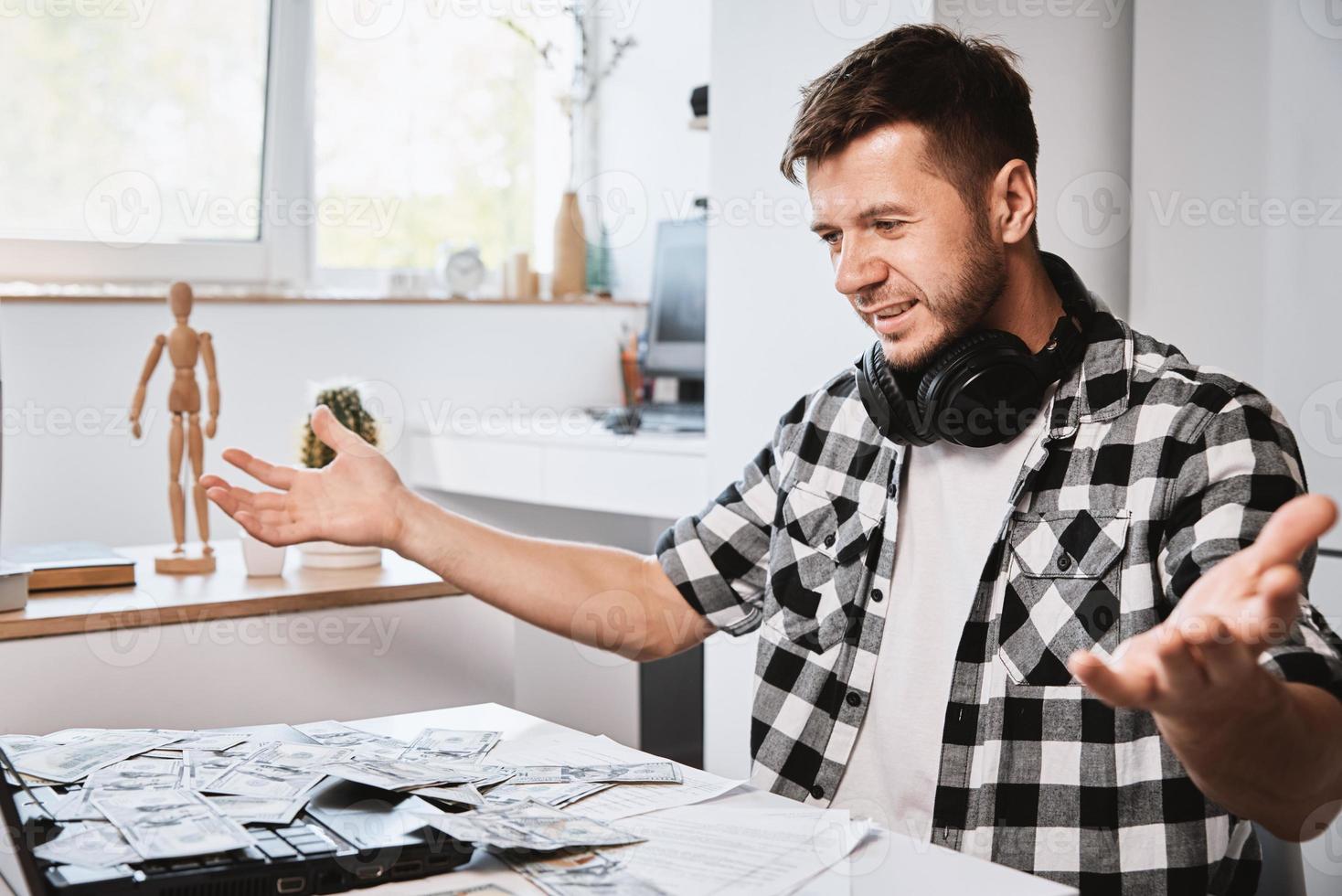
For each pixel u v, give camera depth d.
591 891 0.76
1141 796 1.00
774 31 1.92
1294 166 1.65
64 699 1.44
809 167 1.06
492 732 1.13
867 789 1.14
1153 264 1.82
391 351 2.98
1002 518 1.09
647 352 3.08
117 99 2.76
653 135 3.28
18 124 2.64
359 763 0.97
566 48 3.39
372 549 1.83
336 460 1.14
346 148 3.10
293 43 2.95
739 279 2.01
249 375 2.77
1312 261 1.64
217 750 1.03
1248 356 1.72
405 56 3.15
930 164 1.01
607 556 1.27
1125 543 1.03
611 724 2.53
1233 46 1.71
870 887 0.78
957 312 1.03
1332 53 1.61
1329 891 1.53
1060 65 1.81
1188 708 0.70
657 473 2.42
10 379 2.50
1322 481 1.65
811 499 1.23
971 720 1.06
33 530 2.54
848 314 1.85
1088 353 1.08
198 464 1.82
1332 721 0.79
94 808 0.86
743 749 2.01
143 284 2.81
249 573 1.73
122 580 1.64
